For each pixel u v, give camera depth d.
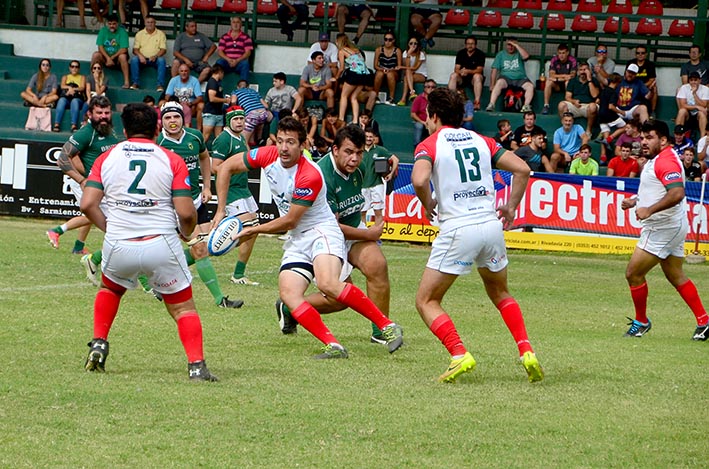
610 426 13.17
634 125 44.59
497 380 15.95
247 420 12.86
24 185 42.84
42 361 16.05
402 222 41.31
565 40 56.44
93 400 13.55
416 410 13.68
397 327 17.48
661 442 12.48
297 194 17.02
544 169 45.00
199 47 52.12
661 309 25.91
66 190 42.62
